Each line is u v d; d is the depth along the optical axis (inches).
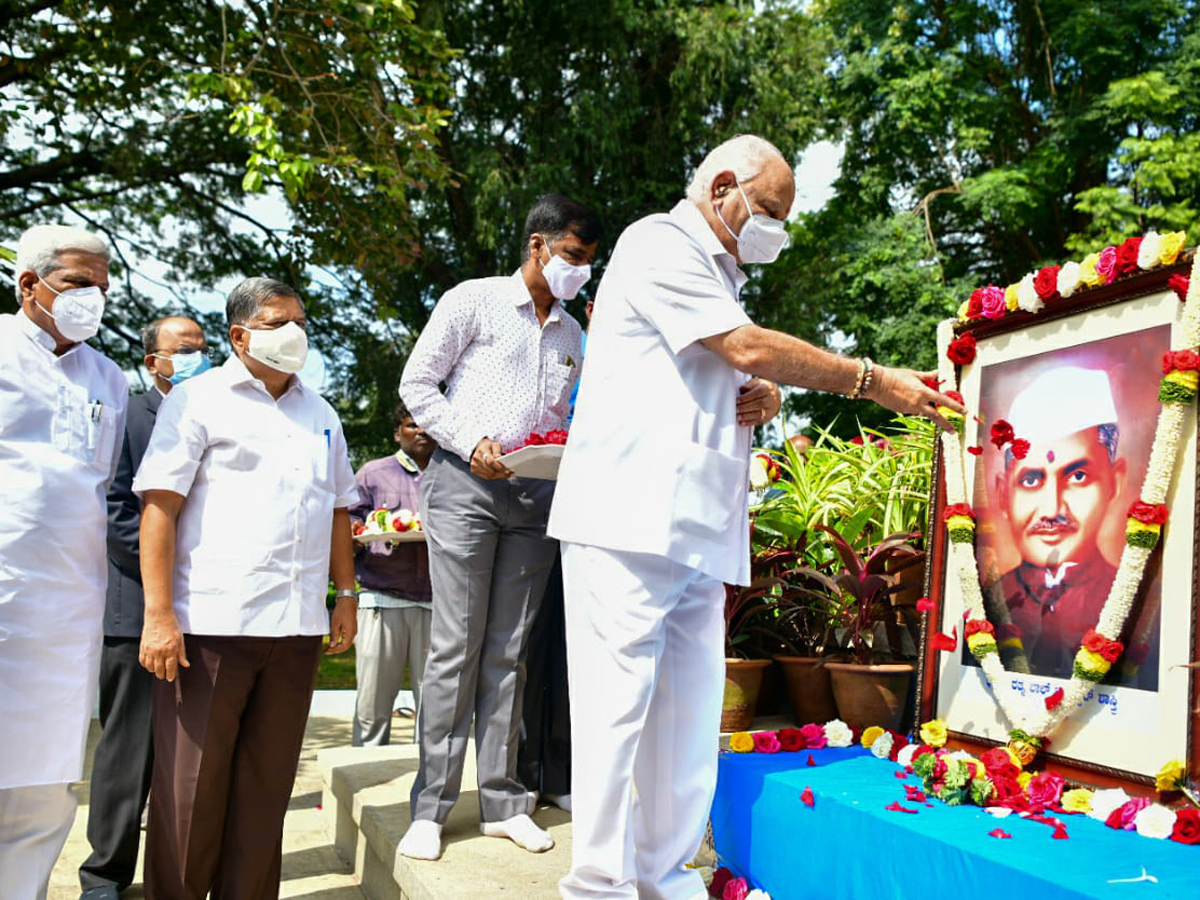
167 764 109.8
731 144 96.0
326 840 167.2
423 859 114.8
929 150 739.4
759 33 555.8
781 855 100.2
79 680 108.1
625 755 89.3
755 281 595.5
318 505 117.0
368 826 137.2
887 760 111.0
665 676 97.8
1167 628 88.8
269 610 110.7
